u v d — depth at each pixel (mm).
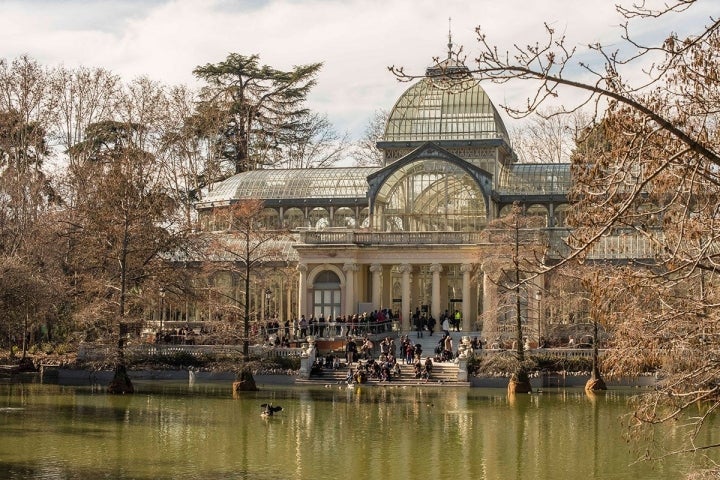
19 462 48094
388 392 77250
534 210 109750
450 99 113438
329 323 94812
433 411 65938
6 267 77000
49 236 88688
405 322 102812
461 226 106438
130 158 87312
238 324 79375
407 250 103000
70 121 112375
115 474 45844
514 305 78000
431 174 106000
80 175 94562
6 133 103875
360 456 50812
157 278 82188
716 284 32750
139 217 79375
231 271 90562
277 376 84688
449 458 50281
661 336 30297
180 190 126562
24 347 90562
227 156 140000
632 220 30266
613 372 30922
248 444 53938
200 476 45906
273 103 142625
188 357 87375
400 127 113625
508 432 57625
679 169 29406
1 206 89500
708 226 29625
